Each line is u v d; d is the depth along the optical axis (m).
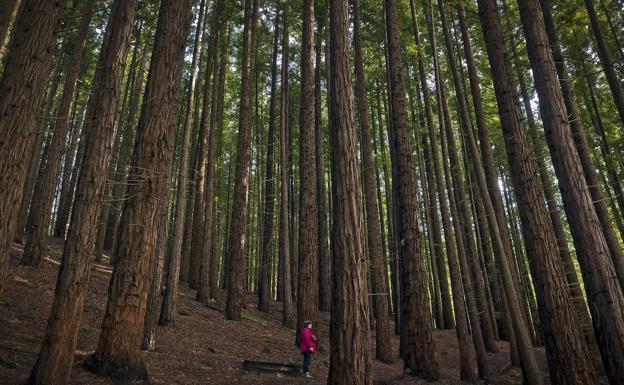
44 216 12.85
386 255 22.34
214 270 19.70
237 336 13.62
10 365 6.30
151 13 17.94
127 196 7.80
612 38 13.77
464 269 11.60
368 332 5.95
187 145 12.70
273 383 9.19
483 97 17.62
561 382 6.90
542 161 14.34
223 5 19.45
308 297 14.03
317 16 18.27
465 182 19.80
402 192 11.15
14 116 5.60
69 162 22.69
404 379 9.86
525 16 7.65
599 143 16.72
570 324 7.10
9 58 5.79
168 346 10.38
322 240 22.73
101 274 15.48
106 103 6.65
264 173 29.31
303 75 15.46
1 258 5.48
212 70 21.09
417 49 13.66
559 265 7.55
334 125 6.78
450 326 22.75
